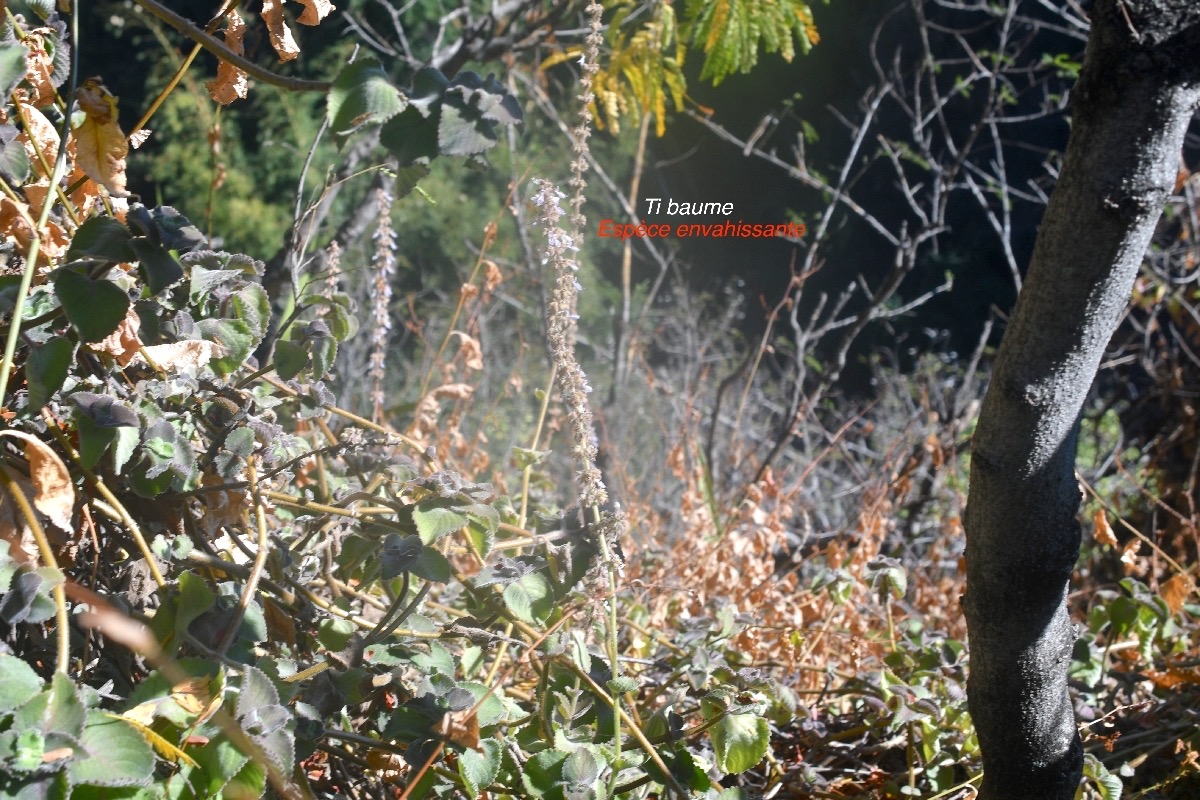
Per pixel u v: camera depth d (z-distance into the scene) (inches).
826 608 118.2
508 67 180.7
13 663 43.6
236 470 65.4
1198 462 196.4
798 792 82.0
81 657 61.1
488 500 70.6
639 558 126.6
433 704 58.9
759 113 454.0
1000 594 58.5
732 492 177.8
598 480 67.9
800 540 187.6
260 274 68.9
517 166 240.1
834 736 88.7
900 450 201.9
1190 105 48.9
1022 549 56.8
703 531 132.1
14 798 41.5
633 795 65.6
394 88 54.8
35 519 50.5
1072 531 57.1
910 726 85.2
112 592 64.0
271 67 384.5
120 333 58.1
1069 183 50.9
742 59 152.8
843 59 458.9
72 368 62.4
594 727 68.1
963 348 489.4
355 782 70.5
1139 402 226.2
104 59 418.6
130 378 65.8
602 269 434.9
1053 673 61.2
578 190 70.4
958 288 490.9
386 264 106.5
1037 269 52.6
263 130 399.2
